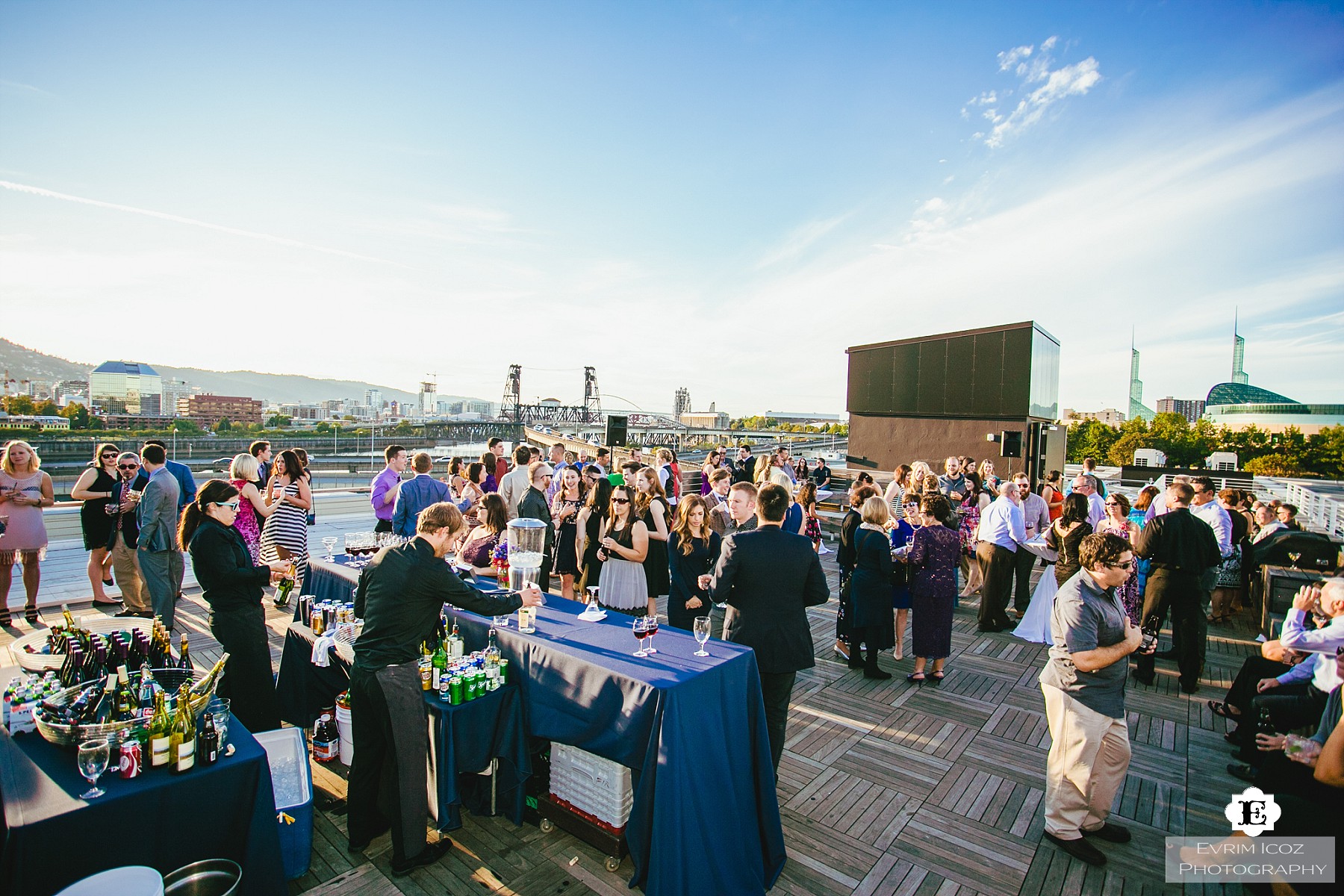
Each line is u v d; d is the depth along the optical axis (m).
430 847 2.95
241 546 3.72
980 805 3.51
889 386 15.81
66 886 1.97
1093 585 3.06
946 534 5.18
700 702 2.69
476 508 6.77
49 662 2.90
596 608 3.74
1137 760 4.09
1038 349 13.62
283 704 4.26
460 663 3.18
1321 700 3.24
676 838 2.46
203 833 2.32
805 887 2.84
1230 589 7.44
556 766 3.19
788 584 3.33
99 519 6.61
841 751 4.12
